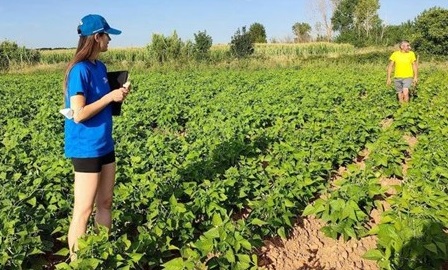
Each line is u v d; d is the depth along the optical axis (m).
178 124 11.41
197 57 33.44
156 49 33.62
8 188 5.68
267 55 39.19
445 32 36.91
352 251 5.09
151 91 16.06
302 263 4.86
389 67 12.38
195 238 5.14
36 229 4.64
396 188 5.73
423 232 4.45
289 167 6.47
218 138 8.16
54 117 11.68
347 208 5.25
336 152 7.61
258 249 4.99
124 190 5.46
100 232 3.97
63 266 3.67
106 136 4.05
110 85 4.15
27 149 8.22
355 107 11.73
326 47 46.88
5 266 4.11
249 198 6.16
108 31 3.99
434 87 15.70
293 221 5.63
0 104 13.73
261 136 8.62
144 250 4.35
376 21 64.44
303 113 10.65
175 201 4.97
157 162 6.96
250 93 14.91
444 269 4.55
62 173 6.37
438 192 5.50
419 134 9.92
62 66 32.06
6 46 35.47
